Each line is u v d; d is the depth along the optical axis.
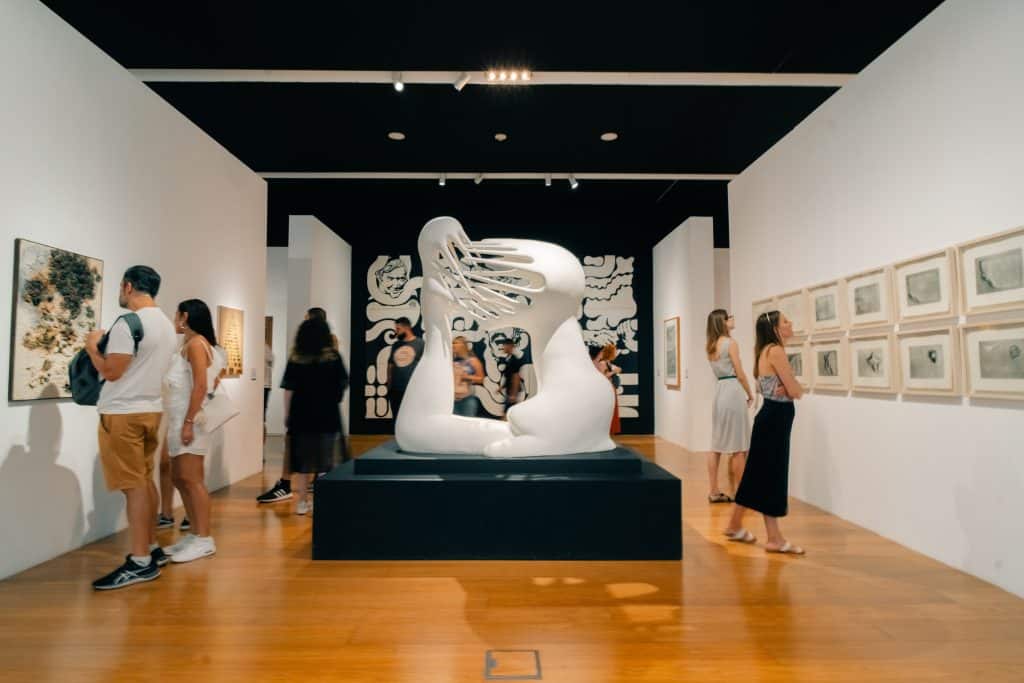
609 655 2.23
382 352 9.65
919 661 2.19
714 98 5.28
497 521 3.38
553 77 4.99
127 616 2.58
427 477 3.47
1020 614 2.61
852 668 2.13
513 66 4.68
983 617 2.57
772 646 2.31
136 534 2.98
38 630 2.43
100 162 3.71
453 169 7.11
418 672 2.10
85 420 3.56
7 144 3.00
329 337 4.51
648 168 7.09
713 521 4.26
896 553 3.47
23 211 3.10
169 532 3.93
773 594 2.85
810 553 3.48
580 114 5.63
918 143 3.48
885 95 3.78
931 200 3.38
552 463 3.56
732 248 6.18
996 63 2.93
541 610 2.65
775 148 5.23
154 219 4.29
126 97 3.97
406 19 4.05
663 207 8.88
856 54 4.51
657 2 3.83
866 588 2.92
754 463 3.57
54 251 3.28
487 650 2.27
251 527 4.04
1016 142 2.82
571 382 3.75
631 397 9.78
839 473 4.32
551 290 3.75
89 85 3.61
